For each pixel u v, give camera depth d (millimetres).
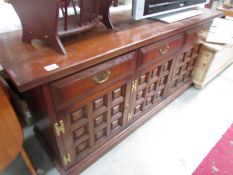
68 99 686
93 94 774
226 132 1298
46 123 790
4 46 703
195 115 1430
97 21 803
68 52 672
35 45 708
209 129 1317
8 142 688
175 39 1053
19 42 734
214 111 1474
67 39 771
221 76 1915
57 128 732
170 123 1354
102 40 779
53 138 818
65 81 635
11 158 731
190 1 1206
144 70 979
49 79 556
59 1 586
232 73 1966
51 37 641
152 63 999
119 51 722
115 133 1120
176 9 1136
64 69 578
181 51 1201
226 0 2385
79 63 609
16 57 629
